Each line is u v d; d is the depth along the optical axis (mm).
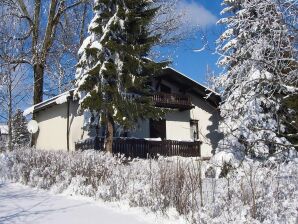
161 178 8172
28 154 13398
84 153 11562
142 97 19953
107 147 19297
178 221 6984
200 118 29328
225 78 7965
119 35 19906
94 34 20047
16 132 49312
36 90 27688
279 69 7004
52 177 11445
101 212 7879
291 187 6449
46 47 28219
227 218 5871
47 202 9031
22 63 28359
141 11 19922
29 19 28125
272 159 7262
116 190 9234
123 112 18844
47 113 27375
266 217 5949
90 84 19250
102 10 19953
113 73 18562
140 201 8297
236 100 7441
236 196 6477
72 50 31234
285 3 6715
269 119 12125
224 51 7535
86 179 10570
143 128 26938
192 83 27891
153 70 19953
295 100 7859
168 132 27984
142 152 23531
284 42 6945
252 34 7535
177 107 27703
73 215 7562
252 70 7246
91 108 18750
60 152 12836
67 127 24812
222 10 12906
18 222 6918
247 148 7133
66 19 30484
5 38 26781
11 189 11305
